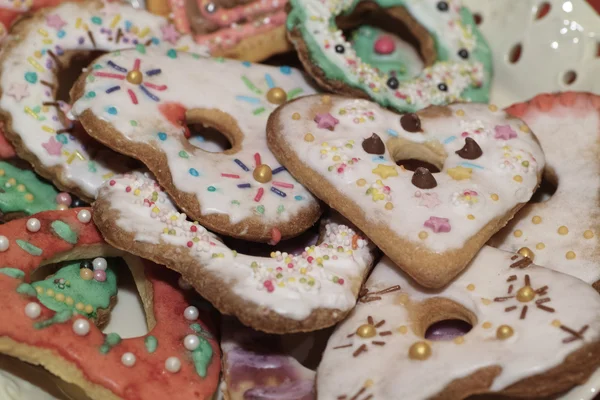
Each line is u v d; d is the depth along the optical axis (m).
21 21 0.34
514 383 0.28
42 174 0.33
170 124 0.31
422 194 0.30
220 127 0.33
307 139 0.31
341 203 0.30
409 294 0.30
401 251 0.30
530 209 0.33
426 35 0.36
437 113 0.33
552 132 0.34
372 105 0.33
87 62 0.35
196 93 0.33
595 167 0.33
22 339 0.28
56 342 0.28
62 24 0.34
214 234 0.31
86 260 0.32
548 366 0.28
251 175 0.31
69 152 0.33
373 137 0.31
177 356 0.29
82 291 0.31
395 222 0.30
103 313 0.31
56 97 0.34
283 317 0.28
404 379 0.28
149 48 0.33
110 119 0.31
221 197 0.30
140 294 0.32
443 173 0.31
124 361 0.29
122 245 0.30
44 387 0.30
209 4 0.35
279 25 0.35
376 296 0.30
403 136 0.32
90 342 0.29
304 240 0.33
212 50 0.35
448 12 0.36
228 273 0.29
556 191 0.33
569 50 0.36
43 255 0.31
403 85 0.35
